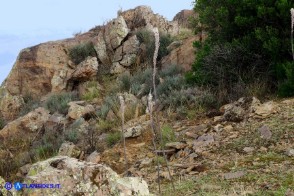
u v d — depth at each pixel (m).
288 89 10.15
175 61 16.70
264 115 9.13
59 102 17.34
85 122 13.91
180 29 21.84
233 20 12.38
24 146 14.23
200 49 13.68
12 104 19.88
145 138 10.12
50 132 14.17
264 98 10.46
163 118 11.19
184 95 12.01
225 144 8.20
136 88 15.13
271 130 8.21
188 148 8.52
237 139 8.29
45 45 20.95
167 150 8.66
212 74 12.00
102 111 13.96
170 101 11.93
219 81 11.57
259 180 6.08
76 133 12.88
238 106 9.97
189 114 10.76
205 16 13.04
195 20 16.02
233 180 6.31
